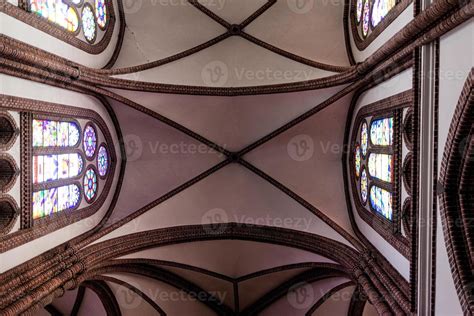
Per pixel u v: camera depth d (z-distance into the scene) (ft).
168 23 47.19
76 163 38.32
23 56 26.86
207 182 48.57
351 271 37.14
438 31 23.39
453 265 23.12
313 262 44.47
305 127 46.06
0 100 26.11
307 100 43.70
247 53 47.19
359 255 37.19
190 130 46.91
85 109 38.91
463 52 21.44
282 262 47.01
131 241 42.52
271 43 47.19
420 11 25.36
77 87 36.04
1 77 26.30
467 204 23.99
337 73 41.34
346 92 40.81
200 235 46.68
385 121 34.47
